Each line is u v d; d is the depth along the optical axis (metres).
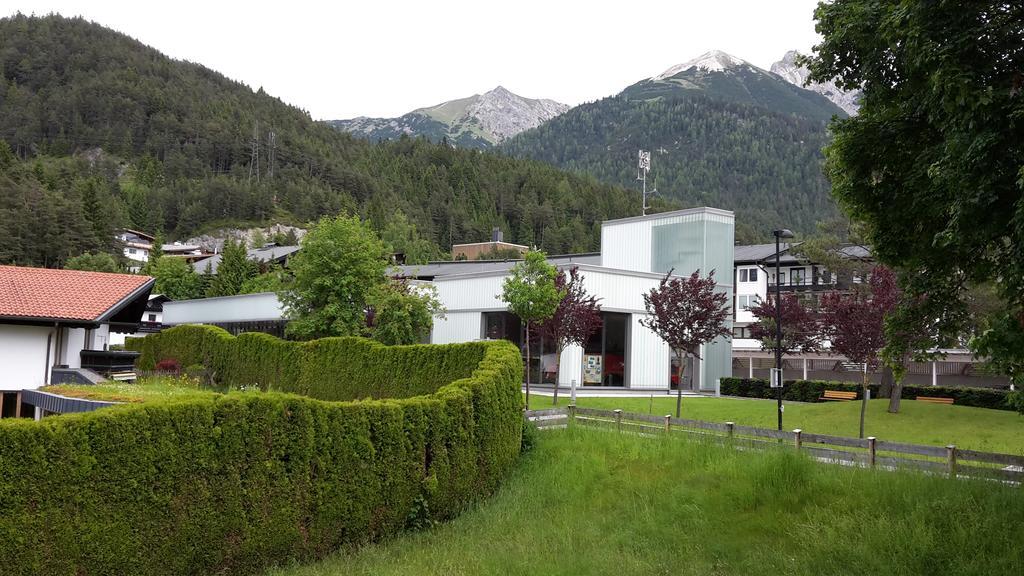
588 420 19.14
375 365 24.02
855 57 10.73
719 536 11.18
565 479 14.35
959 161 8.46
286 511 9.91
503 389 15.04
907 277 11.29
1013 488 11.19
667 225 38.59
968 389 29.34
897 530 10.09
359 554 10.46
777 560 10.00
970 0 8.73
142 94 182.00
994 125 8.34
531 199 159.75
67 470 7.89
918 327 11.44
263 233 137.12
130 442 8.44
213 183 145.62
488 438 13.96
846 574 9.41
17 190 89.06
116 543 8.21
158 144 170.38
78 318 23.59
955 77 8.38
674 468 14.38
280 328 41.34
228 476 9.34
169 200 143.88
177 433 8.90
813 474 12.52
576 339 25.38
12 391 22.98
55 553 7.72
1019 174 7.85
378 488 11.25
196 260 103.62
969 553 9.42
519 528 11.94
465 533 11.75
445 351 21.47
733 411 26.23
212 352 32.62
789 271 57.44
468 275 36.41
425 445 12.30
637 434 17.19
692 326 23.06
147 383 23.23
